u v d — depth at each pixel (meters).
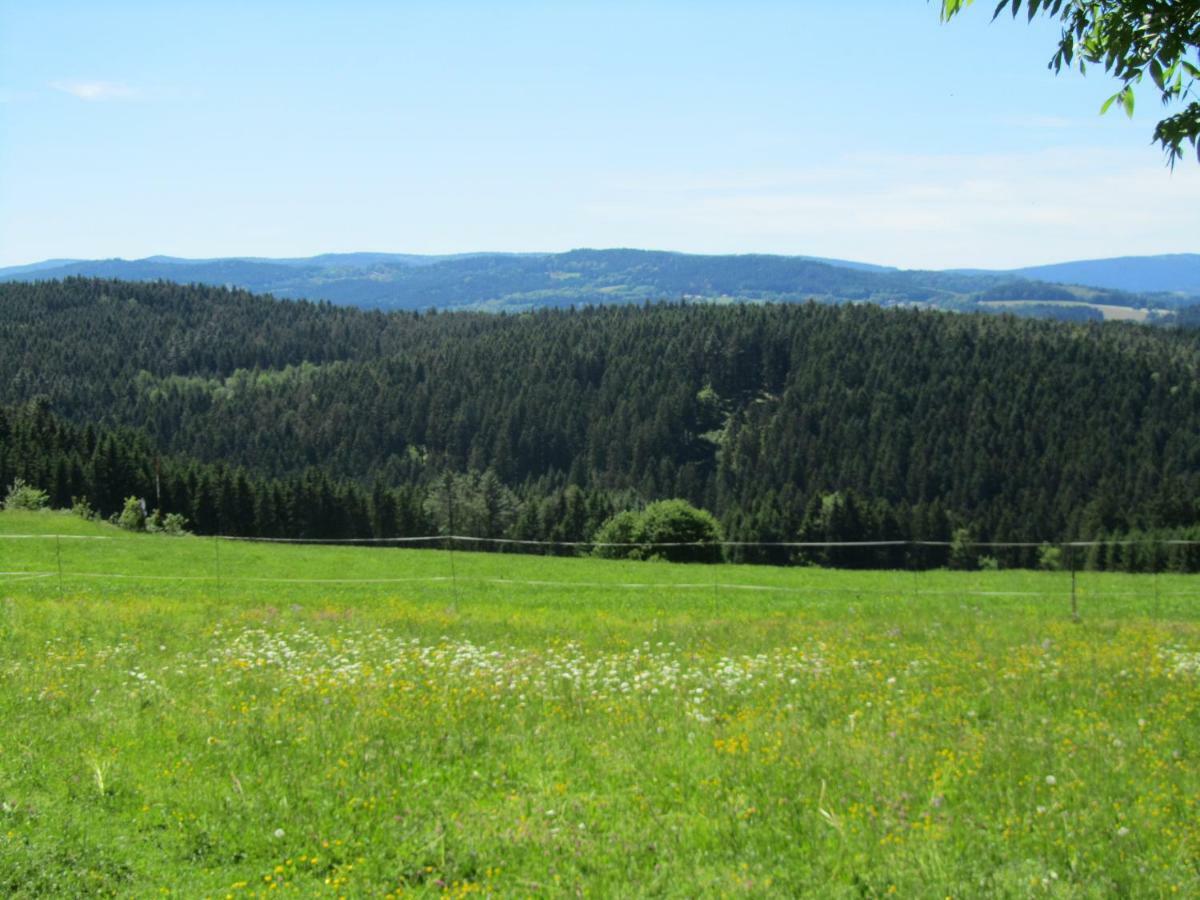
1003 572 40.25
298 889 7.38
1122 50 5.70
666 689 13.13
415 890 7.35
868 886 7.04
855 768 9.37
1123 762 9.34
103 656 15.48
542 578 37.78
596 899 7.03
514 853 7.84
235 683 13.45
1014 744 9.96
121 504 104.31
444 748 10.34
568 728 11.12
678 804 8.77
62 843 7.86
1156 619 22.39
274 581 34.91
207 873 7.63
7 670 13.97
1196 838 7.55
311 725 11.09
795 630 19.52
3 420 116.50
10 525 52.00
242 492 110.31
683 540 76.88
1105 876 7.06
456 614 24.19
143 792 9.03
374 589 32.81
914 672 14.03
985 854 7.50
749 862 7.54
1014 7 5.84
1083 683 13.02
